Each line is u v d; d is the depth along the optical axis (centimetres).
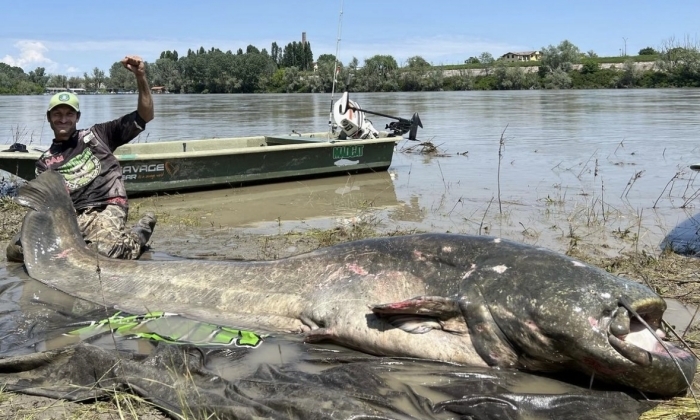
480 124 2177
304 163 1085
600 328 349
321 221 805
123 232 640
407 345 399
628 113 2603
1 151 925
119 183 664
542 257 382
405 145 1590
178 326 463
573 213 814
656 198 903
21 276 584
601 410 337
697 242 671
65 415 343
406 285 416
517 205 870
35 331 464
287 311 459
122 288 537
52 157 649
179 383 360
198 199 951
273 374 378
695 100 3603
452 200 916
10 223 782
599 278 364
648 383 349
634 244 666
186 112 2964
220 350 417
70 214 604
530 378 373
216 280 505
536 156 1357
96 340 440
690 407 342
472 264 398
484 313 379
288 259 487
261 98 5144
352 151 1134
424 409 336
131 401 354
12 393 371
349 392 346
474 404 337
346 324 423
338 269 452
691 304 494
